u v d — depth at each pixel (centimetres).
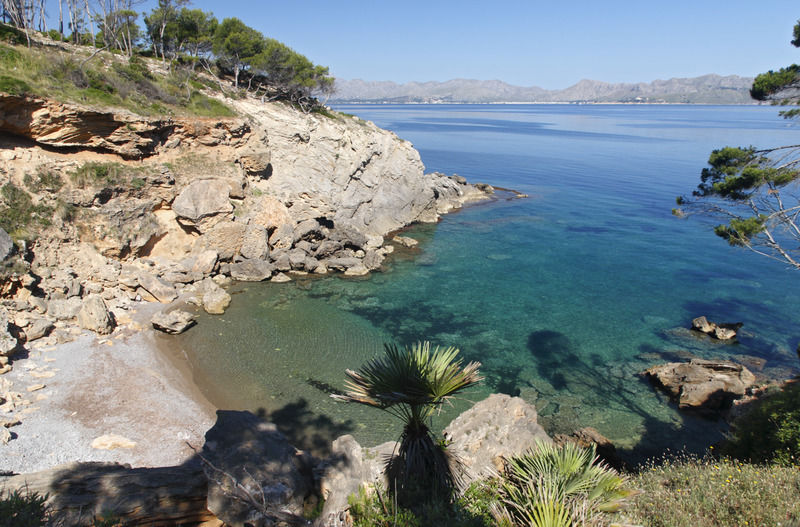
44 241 2798
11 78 2841
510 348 2731
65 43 4566
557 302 3384
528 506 821
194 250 3569
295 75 5488
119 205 3212
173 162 3662
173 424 1922
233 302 3147
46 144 3061
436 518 841
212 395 2152
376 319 3017
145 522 857
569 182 7988
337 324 2914
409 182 5391
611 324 3075
